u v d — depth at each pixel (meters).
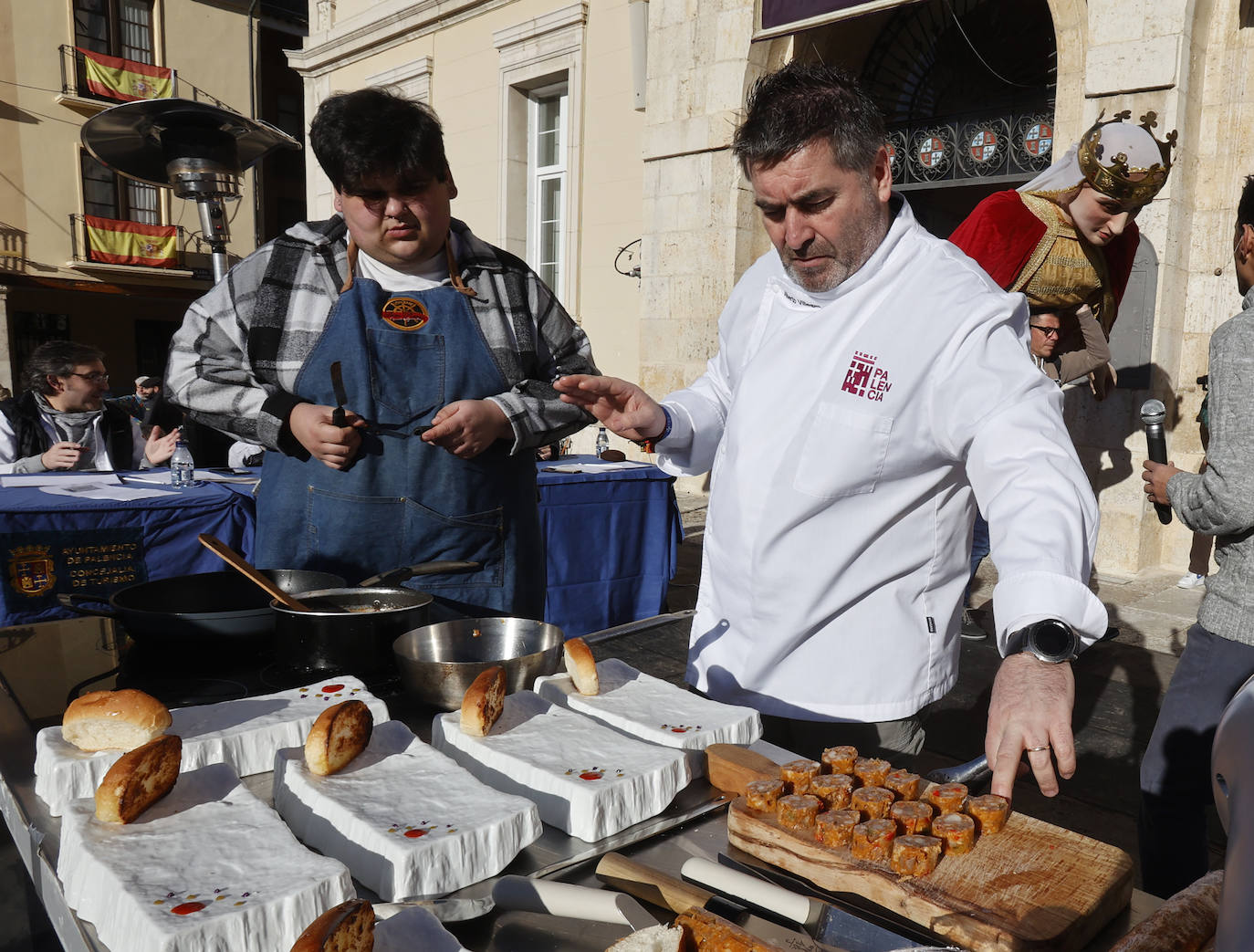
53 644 1.51
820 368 1.44
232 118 4.22
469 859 0.84
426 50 10.42
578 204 8.85
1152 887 1.83
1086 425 5.40
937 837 0.87
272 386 1.95
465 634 1.38
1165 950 0.65
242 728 1.07
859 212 1.34
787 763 1.03
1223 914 0.40
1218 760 0.44
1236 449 1.68
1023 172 6.41
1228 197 5.07
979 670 3.50
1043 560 1.03
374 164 1.72
